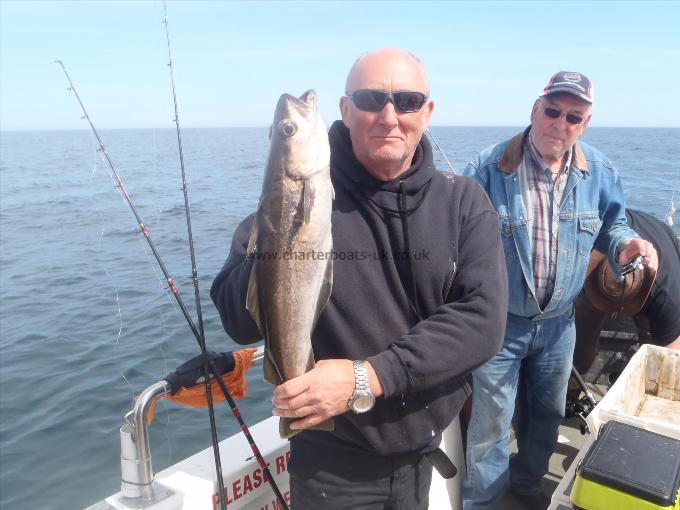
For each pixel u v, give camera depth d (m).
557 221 3.16
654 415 2.98
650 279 3.77
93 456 4.88
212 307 8.20
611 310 3.94
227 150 51.00
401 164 1.98
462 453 3.42
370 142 1.91
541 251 3.14
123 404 5.62
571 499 2.05
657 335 4.03
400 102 1.87
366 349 1.94
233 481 2.33
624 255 3.20
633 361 3.04
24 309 8.40
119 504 2.09
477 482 3.19
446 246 1.96
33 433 5.21
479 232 2.00
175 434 5.12
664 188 20.36
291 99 1.86
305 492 2.10
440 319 1.84
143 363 6.46
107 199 19.42
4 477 4.63
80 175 28.52
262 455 2.43
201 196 19.78
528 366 3.38
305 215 1.80
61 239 13.21
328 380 1.72
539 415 3.41
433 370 1.77
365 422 1.94
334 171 2.04
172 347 6.87
